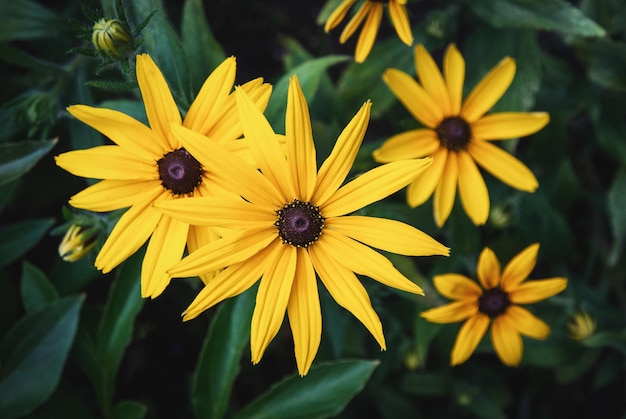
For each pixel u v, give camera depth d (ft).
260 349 0.99
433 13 1.48
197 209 0.97
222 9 1.87
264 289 1.00
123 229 1.03
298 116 0.97
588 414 1.88
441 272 1.43
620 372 1.83
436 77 1.28
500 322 1.32
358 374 1.26
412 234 0.99
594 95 1.61
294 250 1.01
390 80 1.27
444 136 1.29
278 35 1.89
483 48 1.49
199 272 0.97
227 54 1.87
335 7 1.45
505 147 1.45
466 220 1.43
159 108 1.02
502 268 1.56
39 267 1.67
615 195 1.56
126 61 1.07
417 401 1.68
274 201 1.00
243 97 0.97
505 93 1.47
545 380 1.79
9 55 1.30
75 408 1.37
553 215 1.56
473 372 1.64
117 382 1.73
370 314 0.99
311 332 1.00
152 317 1.74
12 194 1.48
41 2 1.65
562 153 1.64
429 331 1.38
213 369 1.26
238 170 0.98
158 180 1.04
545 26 1.37
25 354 1.29
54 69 1.34
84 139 1.33
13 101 1.33
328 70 1.86
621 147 1.60
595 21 1.59
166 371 1.75
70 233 1.14
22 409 1.28
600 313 1.60
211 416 1.26
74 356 1.37
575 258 1.59
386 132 1.78
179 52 1.14
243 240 0.99
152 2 1.14
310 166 1.00
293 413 1.26
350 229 1.01
